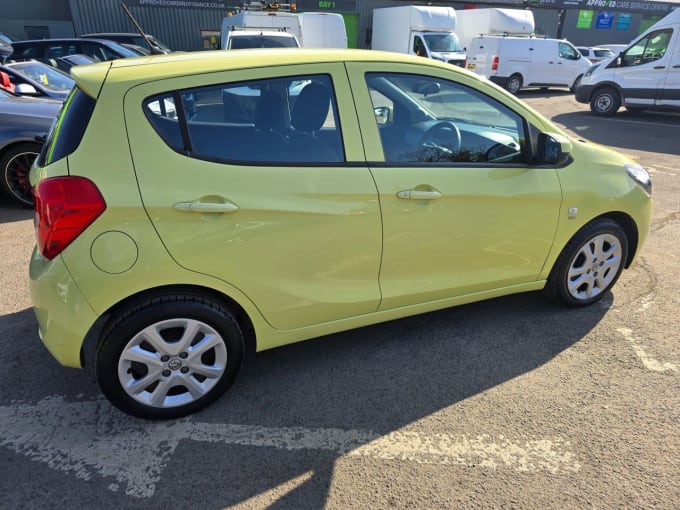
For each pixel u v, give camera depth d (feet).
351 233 7.82
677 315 10.73
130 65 7.03
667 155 26.68
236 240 7.10
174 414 7.70
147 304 6.98
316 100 7.68
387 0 79.87
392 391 8.44
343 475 6.80
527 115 9.20
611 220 10.46
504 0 88.84
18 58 37.55
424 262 8.68
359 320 8.66
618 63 39.01
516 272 9.75
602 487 6.59
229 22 43.24
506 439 7.40
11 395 8.22
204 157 7.00
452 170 8.46
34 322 10.29
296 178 7.39
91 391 8.35
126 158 6.60
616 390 8.43
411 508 6.30
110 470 6.84
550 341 9.80
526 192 9.07
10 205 17.54
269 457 7.09
